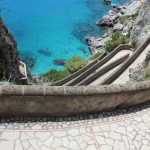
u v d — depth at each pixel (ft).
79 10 187.62
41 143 32.07
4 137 31.99
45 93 32.22
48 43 158.30
